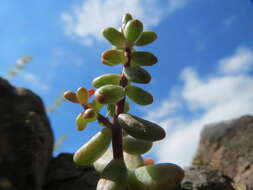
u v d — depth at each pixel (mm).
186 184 95
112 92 72
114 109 80
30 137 76
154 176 69
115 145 74
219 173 103
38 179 74
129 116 71
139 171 71
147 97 78
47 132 92
